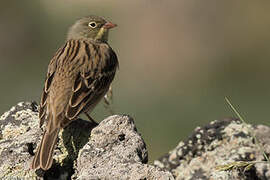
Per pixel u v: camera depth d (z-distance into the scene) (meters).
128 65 25.20
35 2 27.34
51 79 8.77
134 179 7.26
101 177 7.26
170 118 17.94
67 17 27.61
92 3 28.19
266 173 8.67
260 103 19.80
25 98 20.17
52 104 8.42
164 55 25.89
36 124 8.50
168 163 9.43
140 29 27.05
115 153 7.70
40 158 7.61
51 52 26.11
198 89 22.14
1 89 21.00
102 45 9.52
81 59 8.99
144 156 7.88
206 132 9.33
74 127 8.35
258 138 9.10
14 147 7.91
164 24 26.94
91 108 8.77
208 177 8.76
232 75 24.70
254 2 27.11
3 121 8.62
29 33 26.47
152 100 20.08
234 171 8.45
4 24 26.55
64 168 7.92
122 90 21.69
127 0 28.25
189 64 25.44
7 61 24.92
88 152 7.72
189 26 26.59
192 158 9.32
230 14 26.86
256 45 26.25
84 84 8.73
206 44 26.31
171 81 23.70
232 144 9.12
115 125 7.96
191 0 26.53
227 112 18.67
